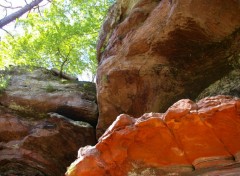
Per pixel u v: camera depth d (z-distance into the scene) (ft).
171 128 14.56
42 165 33.91
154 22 23.70
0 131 34.60
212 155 14.71
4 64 43.88
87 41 45.75
